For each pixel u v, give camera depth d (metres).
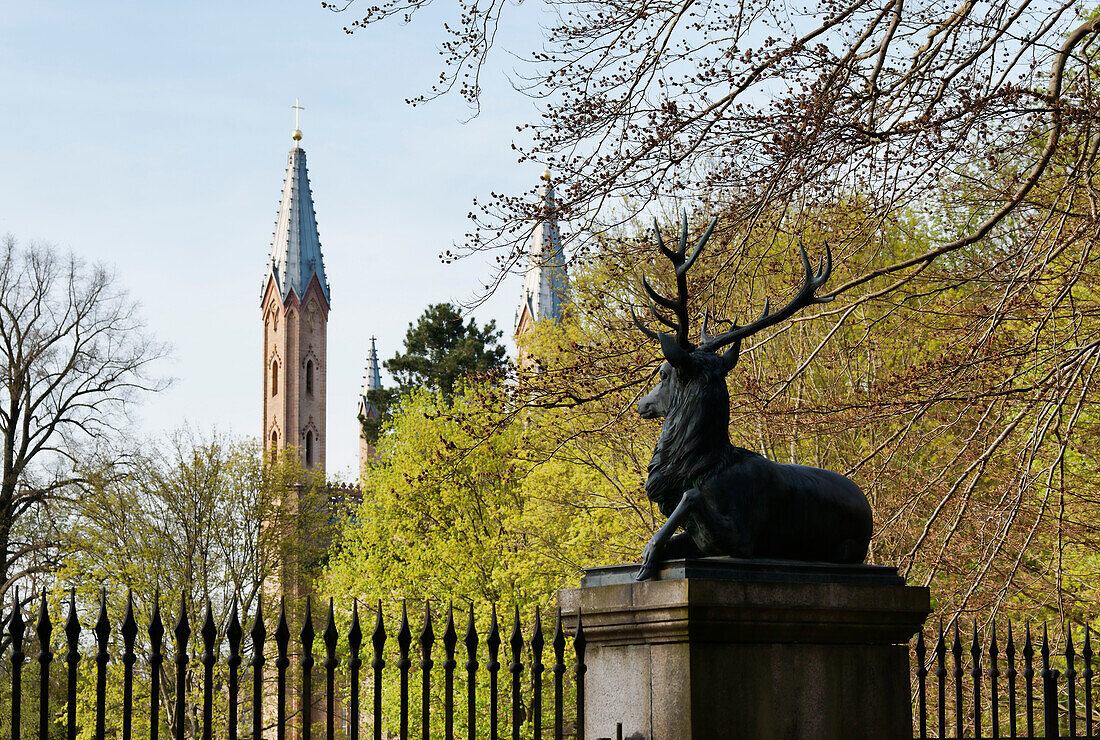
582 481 23.72
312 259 75.94
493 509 28.16
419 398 30.70
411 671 27.16
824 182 10.28
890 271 9.72
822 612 5.23
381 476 31.47
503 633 26.48
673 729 4.91
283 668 4.18
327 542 38.56
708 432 5.36
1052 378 10.58
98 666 3.91
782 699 5.13
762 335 15.13
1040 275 10.38
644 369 11.27
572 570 24.67
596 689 5.29
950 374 10.57
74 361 33.94
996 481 13.80
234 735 4.04
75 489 32.69
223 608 31.11
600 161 10.17
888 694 5.50
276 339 75.25
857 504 5.64
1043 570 13.32
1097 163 11.26
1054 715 6.22
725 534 5.29
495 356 53.00
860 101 9.44
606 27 10.12
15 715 3.79
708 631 4.92
